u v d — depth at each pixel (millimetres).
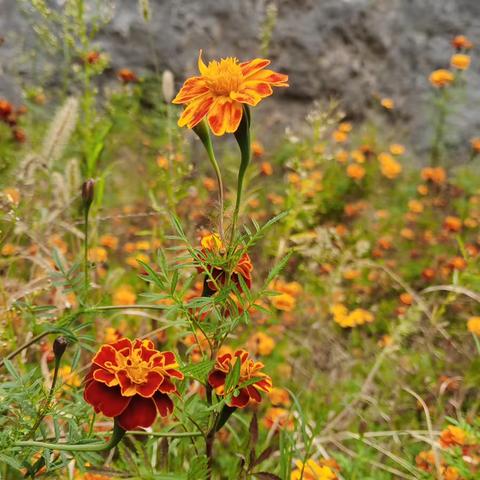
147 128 1257
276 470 640
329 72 1548
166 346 710
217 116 486
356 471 681
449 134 1548
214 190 1101
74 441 496
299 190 1014
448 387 802
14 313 653
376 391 796
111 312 794
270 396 747
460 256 1115
